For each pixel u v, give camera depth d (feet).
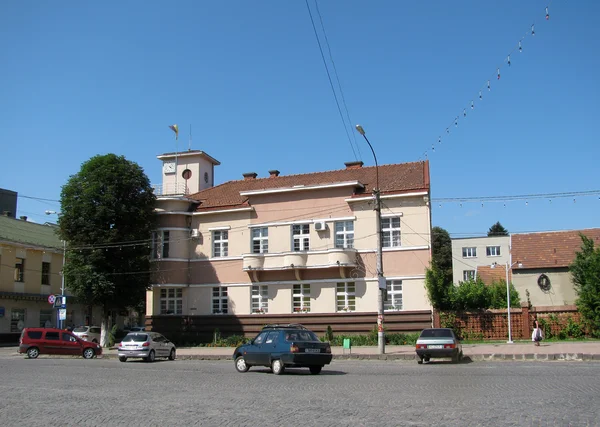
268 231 135.54
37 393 52.13
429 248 121.60
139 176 136.05
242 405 43.32
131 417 38.58
